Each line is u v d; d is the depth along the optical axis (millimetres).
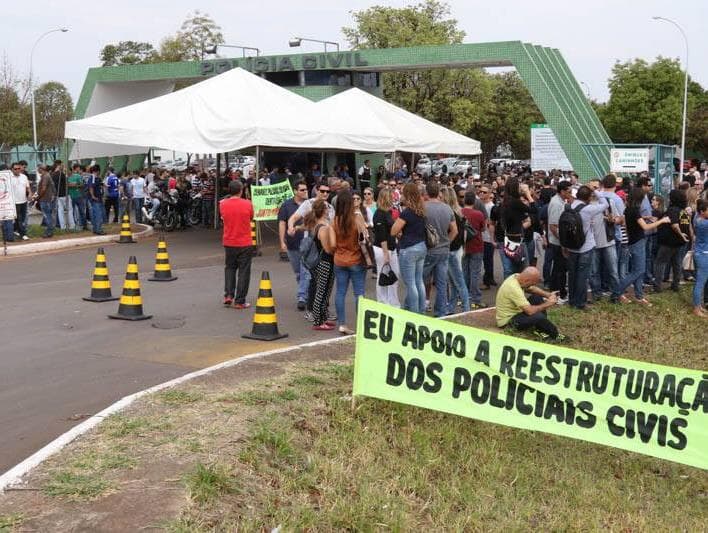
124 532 4438
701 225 13344
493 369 6785
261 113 20156
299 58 34438
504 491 6324
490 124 58562
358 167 35469
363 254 10039
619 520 6176
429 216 10711
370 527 5078
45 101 63906
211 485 5082
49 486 4984
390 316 6844
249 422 6348
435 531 5352
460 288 11703
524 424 6785
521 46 30281
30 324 10461
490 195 14641
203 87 20938
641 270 13461
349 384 7742
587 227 12406
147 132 19438
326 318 10586
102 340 9656
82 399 7301
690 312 13656
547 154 32750
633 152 23547
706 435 6660
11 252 17781
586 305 12883
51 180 19969
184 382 7477
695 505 6914
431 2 52906
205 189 25391
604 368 6754
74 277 14586
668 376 6691
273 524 4828
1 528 4434
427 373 6793
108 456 5492
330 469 5773
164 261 14250
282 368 8125
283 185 18703
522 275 10680
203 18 76562
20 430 6457
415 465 6328
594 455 7617
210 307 11844
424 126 26281
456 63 31969
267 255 18312
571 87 35062
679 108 56562
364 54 33344
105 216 25625
